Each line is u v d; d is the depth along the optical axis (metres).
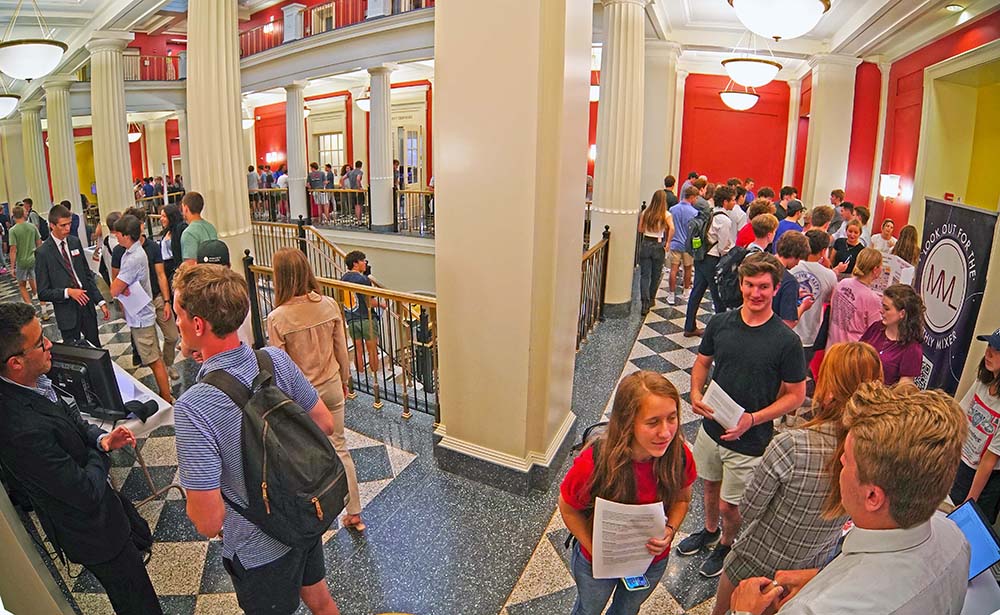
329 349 2.69
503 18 2.62
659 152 9.25
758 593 1.36
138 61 14.82
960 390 3.14
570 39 2.65
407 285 10.55
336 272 8.62
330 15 11.52
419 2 9.71
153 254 4.55
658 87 9.05
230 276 1.60
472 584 2.50
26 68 6.86
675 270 7.25
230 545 1.69
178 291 1.57
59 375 2.51
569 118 2.76
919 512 0.97
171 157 20.84
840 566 1.05
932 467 0.93
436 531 2.83
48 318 6.81
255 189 14.54
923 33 7.18
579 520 1.76
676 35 8.92
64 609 1.16
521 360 2.96
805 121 10.51
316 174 14.05
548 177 2.77
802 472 1.63
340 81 14.70
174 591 2.48
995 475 2.43
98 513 1.92
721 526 2.62
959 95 7.05
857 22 7.16
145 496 3.13
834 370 1.65
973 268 3.13
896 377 3.03
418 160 14.59
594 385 4.49
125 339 5.84
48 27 10.16
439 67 2.82
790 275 3.38
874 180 8.74
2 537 1.06
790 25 4.20
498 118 2.73
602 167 6.26
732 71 6.70
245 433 1.55
